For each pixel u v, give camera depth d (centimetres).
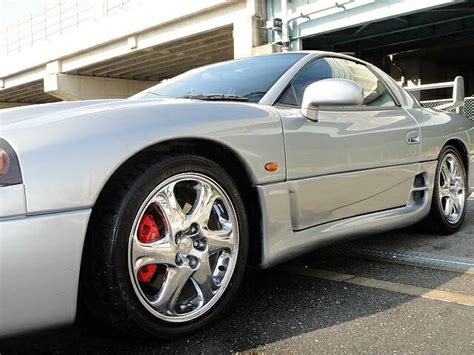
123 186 192
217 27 1664
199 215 213
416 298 261
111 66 2427
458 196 398
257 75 295
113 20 2094
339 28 1393
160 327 201
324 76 305
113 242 185
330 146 268
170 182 205
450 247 356
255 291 274
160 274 205
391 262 325
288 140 246
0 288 165
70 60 2477
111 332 203
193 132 209
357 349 205
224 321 233
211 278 218
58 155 178
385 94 345
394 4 1270
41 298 173
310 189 256
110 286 185
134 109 207
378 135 304
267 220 236
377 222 304
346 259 333
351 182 282
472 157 418
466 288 274
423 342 210
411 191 341
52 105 229
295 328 225
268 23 1494
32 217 171
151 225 201
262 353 202
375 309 246
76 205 178
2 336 169
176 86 320
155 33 1934
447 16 1508
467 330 221
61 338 216
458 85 443
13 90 3266
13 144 176
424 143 350
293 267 317
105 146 187
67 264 177
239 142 225
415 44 2188
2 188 168
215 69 329
